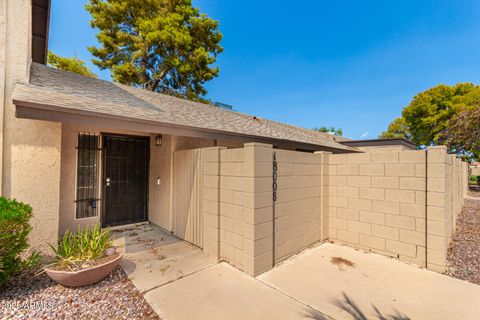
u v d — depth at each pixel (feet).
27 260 10.15
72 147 17.44
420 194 12.47
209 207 13.96
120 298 9.21
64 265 9.98
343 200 15.75
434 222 11.88
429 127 69.41
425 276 11.16
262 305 8.73
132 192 20.74
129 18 48.52
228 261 12.71
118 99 16.29
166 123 13.97
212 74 58.70
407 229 12.87
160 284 10.31
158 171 20.38
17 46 12.10
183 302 8.89
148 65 52.60
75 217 17.46
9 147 11.32
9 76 11.73
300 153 14.46
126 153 20.40
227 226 12.77
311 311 8.36
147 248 14.98
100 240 11.70
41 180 11.91
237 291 9.74
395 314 8.16
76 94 13.61
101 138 18.90
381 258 13.37
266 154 11.94
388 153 13.70
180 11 51.16
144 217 21.45
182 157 17.06
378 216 14.02
